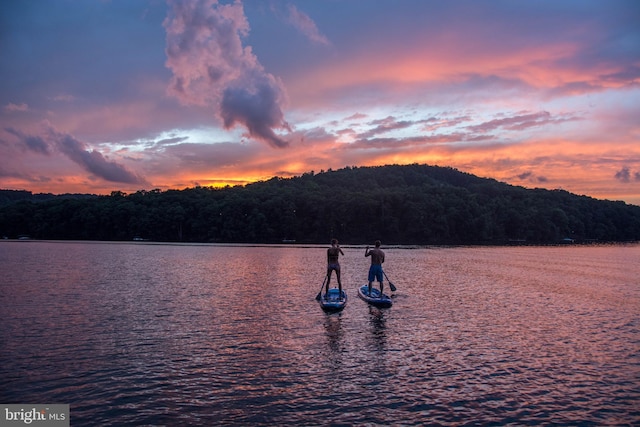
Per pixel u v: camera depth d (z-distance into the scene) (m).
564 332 17.36
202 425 9.12
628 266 54.97
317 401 10.32
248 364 12.86
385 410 9.89
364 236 153.50
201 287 29.56
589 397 10.73
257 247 110.81
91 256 64.75
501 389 11.18
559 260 66.62
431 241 151.50
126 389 10.91
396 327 17.80
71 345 14.65
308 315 19.95
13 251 77.69
